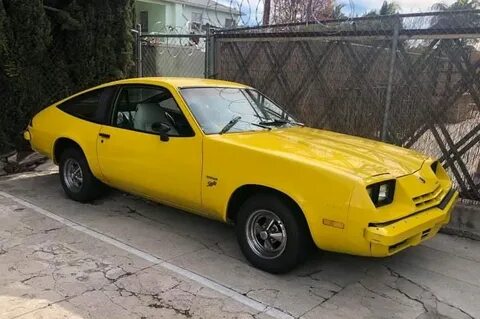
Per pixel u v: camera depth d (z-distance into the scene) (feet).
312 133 15.97
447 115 18.60
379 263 14.56
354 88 21.13
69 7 25.64
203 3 64.34
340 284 13.05
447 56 18.39
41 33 23.95
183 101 14.99
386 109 19.69
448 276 13.93
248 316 11.14
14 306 11.07
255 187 13.21
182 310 11.27
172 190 14.98
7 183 21.98
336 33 20.90
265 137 14.48
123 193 20.45
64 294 11.75
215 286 12.54
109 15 27.12
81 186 18.79
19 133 24.82
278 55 23.47
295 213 12.57
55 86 25.95
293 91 23.18
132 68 29.89
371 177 11.69
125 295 11.85
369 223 11.19
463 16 17.97
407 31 18.81
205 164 13.94
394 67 19.40
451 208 13.83
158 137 15.12
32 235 15.62
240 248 14.34
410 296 12.60
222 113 15.44
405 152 14.90
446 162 18.78
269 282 12.91
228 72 25.50
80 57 26.53
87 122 17.90
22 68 23.99
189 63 33.88
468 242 16.83
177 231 16.49
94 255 14.21
